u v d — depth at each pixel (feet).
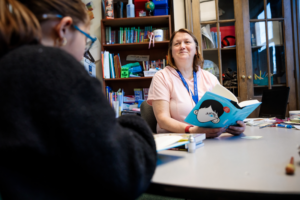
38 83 1.04
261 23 8.80
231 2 8.95
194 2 8.91
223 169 1.55
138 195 1.22
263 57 8.84
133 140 1.31
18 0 1.28
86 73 1.21
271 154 1.89
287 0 8.75
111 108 1.25
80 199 1.18
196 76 4.72
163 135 2.55
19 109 1.01
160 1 8.80
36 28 1.26
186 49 4.51
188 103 4.19
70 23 1.45
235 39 8.84
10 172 1.03
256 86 8.79
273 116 4.77
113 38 9.23
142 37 9.07
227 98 2.78
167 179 1.40
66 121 1.02
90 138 1.06
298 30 8.71
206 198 1.24
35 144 1.00
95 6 9.52
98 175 1.08
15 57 1.08
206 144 2.49
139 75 9.27
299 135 2.81
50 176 1.11
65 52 1.22
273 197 1.14
